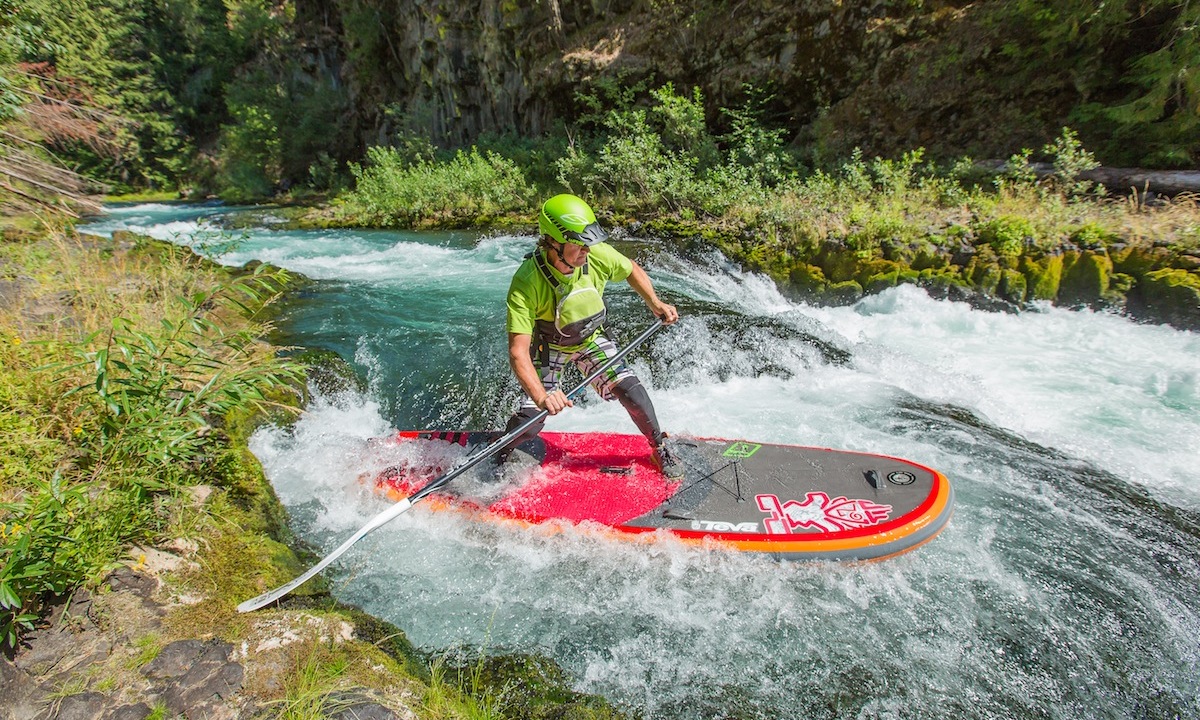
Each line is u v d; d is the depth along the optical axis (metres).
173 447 3.23
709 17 12.12
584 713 2.50
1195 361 5.36
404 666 2.68
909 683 2.65
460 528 3.58
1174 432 4.47
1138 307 6.14
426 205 14.12
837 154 10.48
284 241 12.72
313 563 3.35
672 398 5.35
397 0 18.41
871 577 3.20
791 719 2.49
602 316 3.46
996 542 3.46
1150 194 7.41
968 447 4.43
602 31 13.97
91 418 3.41
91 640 2.47
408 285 8.37
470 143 17.64
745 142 10.89
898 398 5.22
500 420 5.07
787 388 5.48
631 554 3.35
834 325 6.85
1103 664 2.73
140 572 2.82
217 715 2.24
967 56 9.44
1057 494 3.88
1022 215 6.98
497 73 16.14
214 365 4.16
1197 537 3.50
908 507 3.37
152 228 14.55
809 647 2.83
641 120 11.48
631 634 2.92
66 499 2.69
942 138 9.77
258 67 24.94
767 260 8.03
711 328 6.23
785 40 11.20
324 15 23.17
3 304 4.52
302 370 4.14
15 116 6.61
